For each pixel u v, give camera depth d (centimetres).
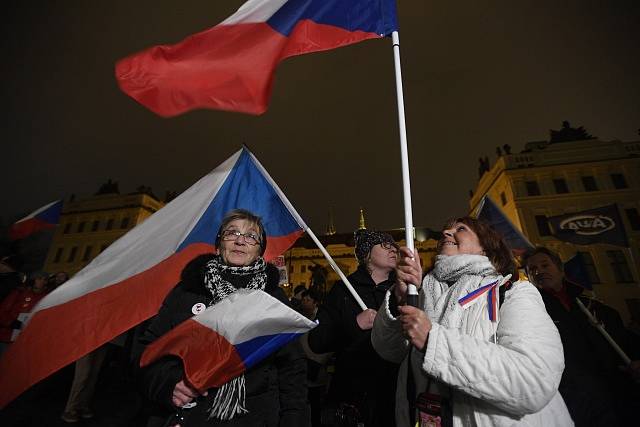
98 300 202
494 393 89
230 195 264
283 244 258
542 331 98
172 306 145
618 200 1580
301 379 145
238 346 118
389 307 139
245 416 125
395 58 159
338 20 181
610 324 215
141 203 2086
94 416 398
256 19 182
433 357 93
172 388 117
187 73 170
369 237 209
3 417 372
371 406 160
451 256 132
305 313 434
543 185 1670
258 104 170
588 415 159
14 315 412
